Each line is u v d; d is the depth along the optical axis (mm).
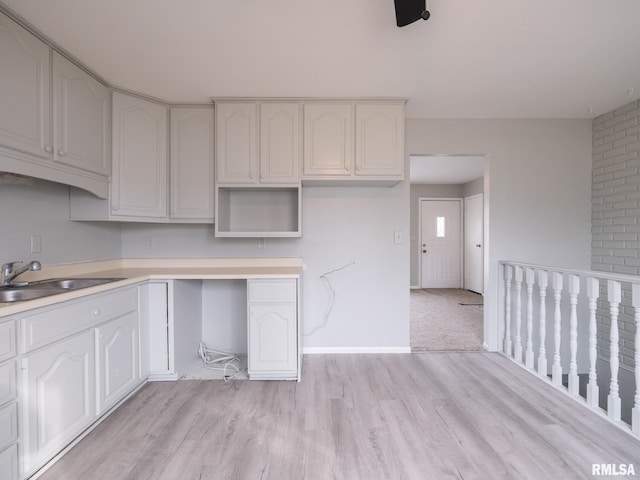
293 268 2807
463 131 3025
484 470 1519
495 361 2840
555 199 3053
